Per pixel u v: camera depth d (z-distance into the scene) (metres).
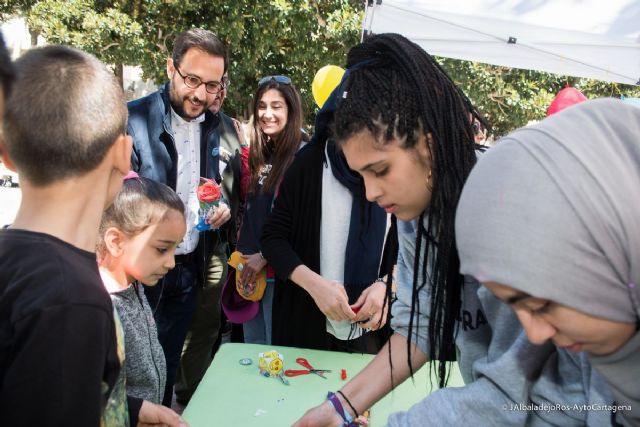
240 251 2.53
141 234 1.52
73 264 0.86
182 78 2.44
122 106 1.00
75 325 0.81
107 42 7.01
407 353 1.29
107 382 0.93
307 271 1.92
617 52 3.72
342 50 7.39
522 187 0.65
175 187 2.54
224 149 2.94
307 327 2.09
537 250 0.63
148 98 2.51
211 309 2.94
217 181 2.74
